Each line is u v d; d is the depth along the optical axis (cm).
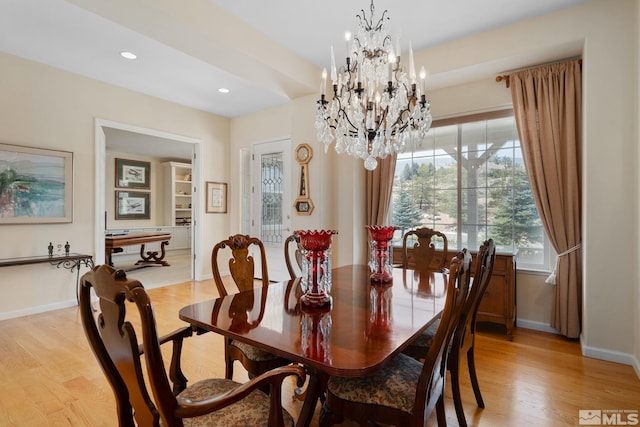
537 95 302
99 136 407
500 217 338
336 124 249
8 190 340
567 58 292
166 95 463
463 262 122
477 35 303
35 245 359
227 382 141
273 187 525
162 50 331
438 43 318
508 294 293
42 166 362
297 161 406
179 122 501
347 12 271
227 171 576
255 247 546
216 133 557
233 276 214
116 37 306
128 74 390
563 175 294
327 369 105
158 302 411
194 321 148
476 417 185
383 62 240
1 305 340
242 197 567
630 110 241
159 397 91
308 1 257
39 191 360
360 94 233
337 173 403
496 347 279
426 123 226
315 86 372
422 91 225
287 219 506
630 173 242
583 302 266
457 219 362
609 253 250
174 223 855
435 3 258
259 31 299
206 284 510
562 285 290
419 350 190
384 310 161
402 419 126
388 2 256
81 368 238
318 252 169
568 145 287
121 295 88
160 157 856
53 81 371
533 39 277
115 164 768
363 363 106
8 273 345
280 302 176
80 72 385
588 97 255
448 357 169
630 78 241
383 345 120
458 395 167
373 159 243
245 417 118
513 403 198
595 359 254
